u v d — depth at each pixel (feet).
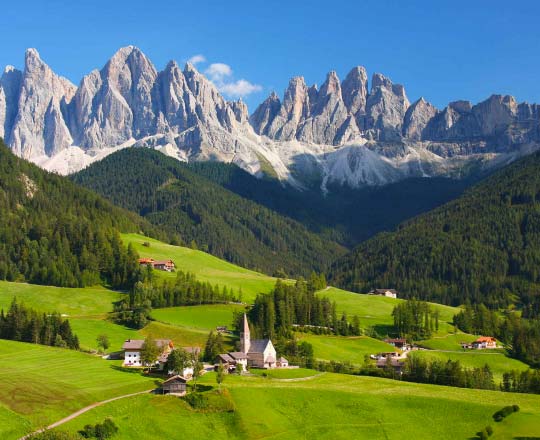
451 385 643.04
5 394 476.95
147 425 458.09
